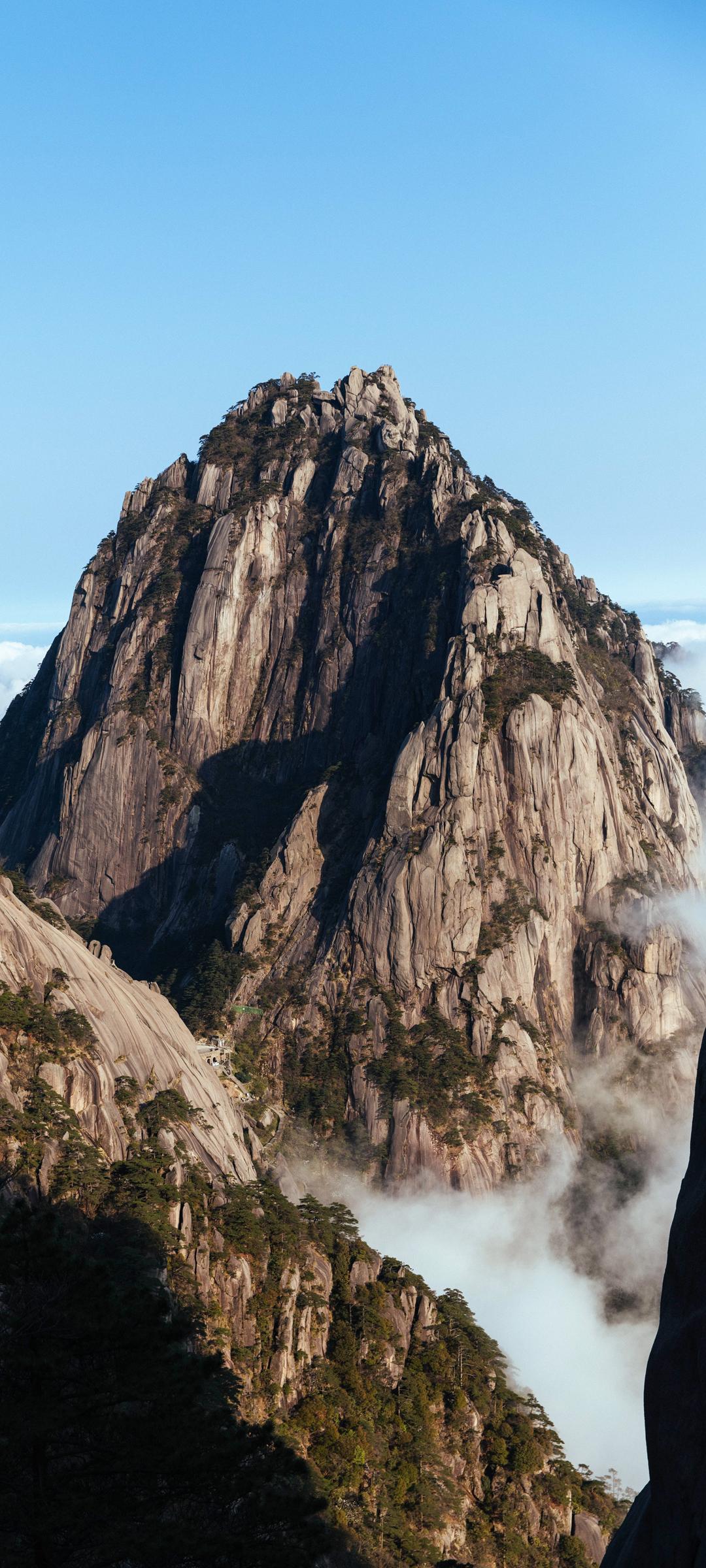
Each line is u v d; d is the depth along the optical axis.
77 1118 96.38
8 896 118.75
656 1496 32.97
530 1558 106.56
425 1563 90.56
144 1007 127.81
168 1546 40.50
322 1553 44.97
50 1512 38.94
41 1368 39.97
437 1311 128.75
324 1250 119.19
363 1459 96.88
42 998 107.50
